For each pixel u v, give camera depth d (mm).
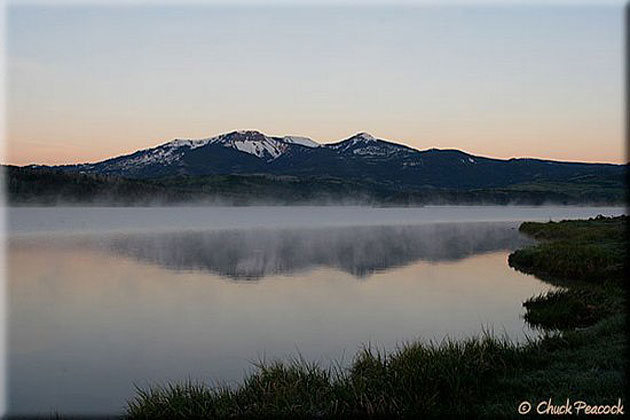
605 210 177375
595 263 27047
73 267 38406
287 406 9203
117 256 45750
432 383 9898
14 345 17062
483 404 9273
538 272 29797
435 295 24875
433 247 51375
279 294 26281
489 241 57719
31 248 54000
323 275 32906
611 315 16438
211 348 16406
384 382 9945
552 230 57094
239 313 21734
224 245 55875
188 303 24359
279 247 53312
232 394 10273
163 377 13695
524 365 11070
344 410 9000
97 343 17328
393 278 31094
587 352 11422
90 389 12867
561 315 17625
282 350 15867
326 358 14766
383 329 18188
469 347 11578
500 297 23484
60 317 21688
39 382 13344
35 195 164000
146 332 18750
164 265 39031
